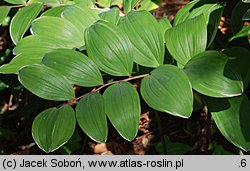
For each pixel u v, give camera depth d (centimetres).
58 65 83
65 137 78
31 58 89
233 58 88
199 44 84
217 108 84
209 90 78
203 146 134
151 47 85
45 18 93
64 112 80
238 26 100
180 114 75
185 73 79
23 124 152
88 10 94
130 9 97
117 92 79
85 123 78
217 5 94
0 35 144
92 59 83
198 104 104
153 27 86
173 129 146
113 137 149
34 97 142
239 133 82
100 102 79
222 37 110
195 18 87
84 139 146
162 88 77
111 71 83
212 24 92
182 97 76
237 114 83
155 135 146
